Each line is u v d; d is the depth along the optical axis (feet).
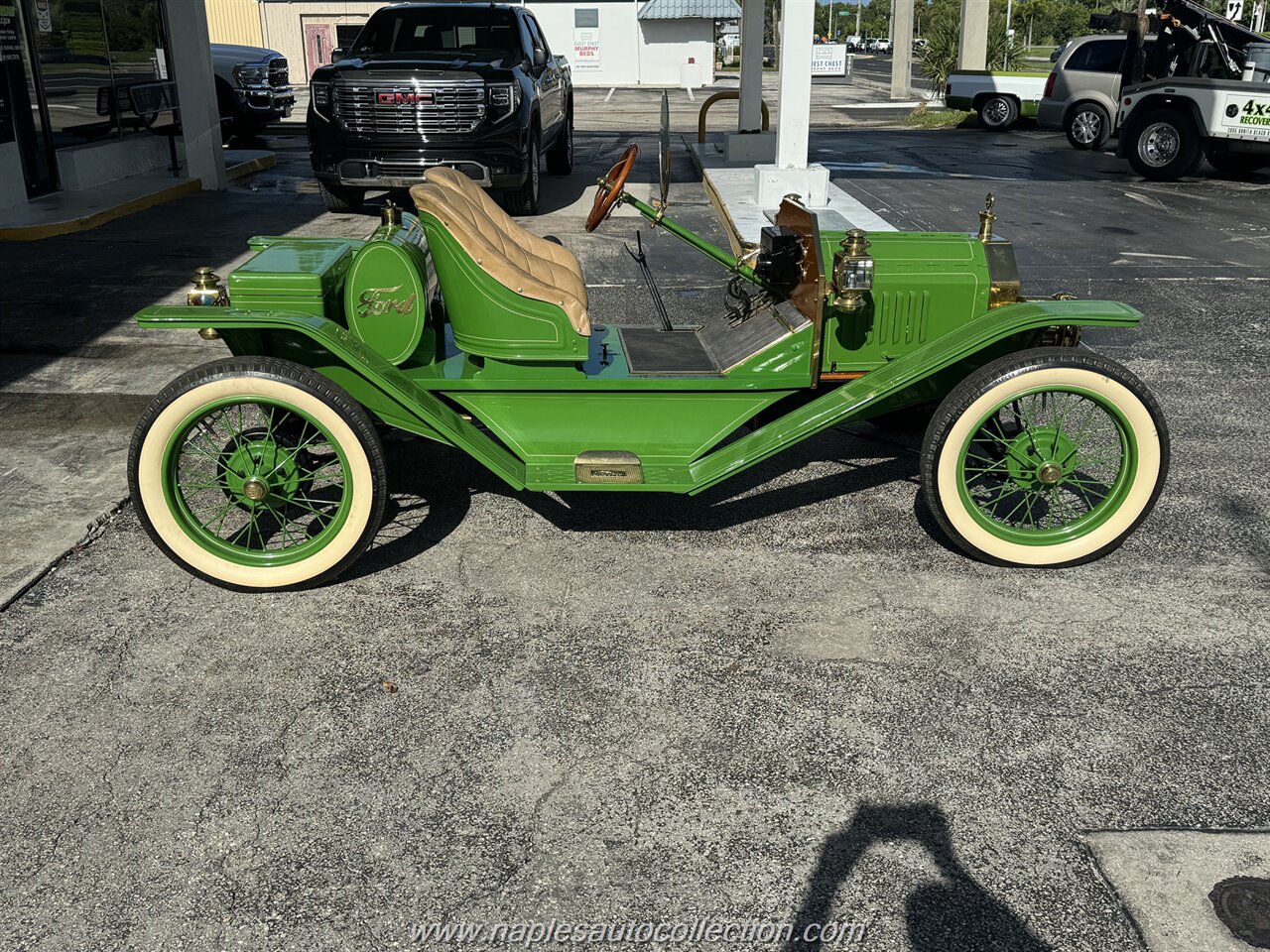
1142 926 7.80
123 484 15.20
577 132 70.08
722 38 197.47
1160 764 9.55
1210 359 21.45
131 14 42.09
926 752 9.72
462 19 36.88
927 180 45.19
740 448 12.51
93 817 8.85
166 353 21.06
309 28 128.77
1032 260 30.19
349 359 11.85
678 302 24.80
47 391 18.93
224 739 9.85
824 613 12.08
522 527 14.21
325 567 12.29
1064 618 11.98
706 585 12.69
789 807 9.02
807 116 34.22
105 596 12.33
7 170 33.86
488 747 9.77
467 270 12.44
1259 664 11.05
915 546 13.69
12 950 7.56
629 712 10.28
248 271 12.65
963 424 12.24
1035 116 72.33
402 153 33.12
